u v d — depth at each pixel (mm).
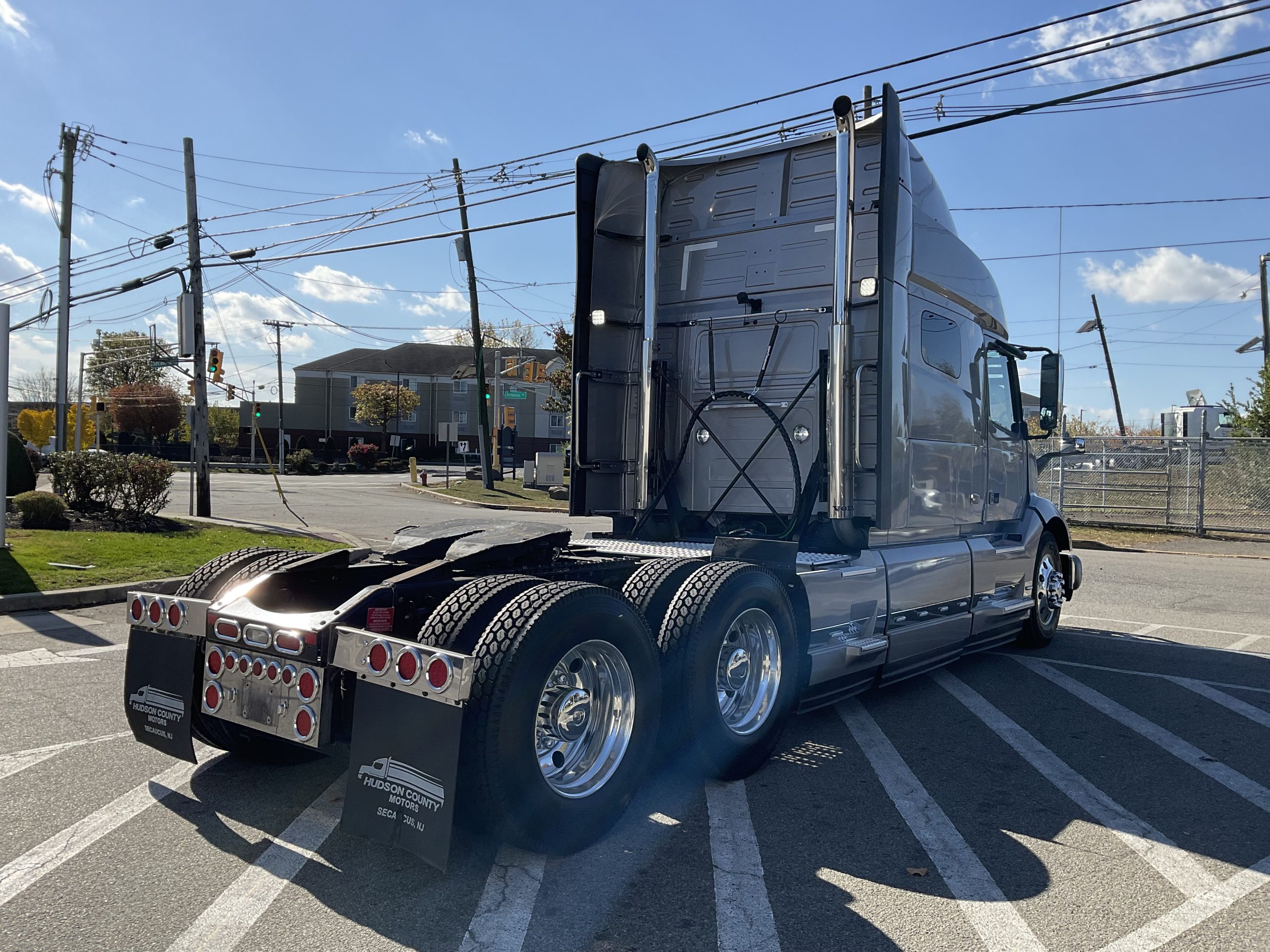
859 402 5355
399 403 81688
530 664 3279
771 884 3350
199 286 18578
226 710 3723
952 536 6648
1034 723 5613
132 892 3172
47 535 12242
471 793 3201
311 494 29641
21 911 3025
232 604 3873
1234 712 5934
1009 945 2932
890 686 6609
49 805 3967
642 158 6246
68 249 27312
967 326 6668
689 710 4105
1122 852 3695
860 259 5660
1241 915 3162
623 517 6504
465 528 5012
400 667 3148
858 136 5699
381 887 3250
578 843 3531
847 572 5184
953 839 3805
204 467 18203
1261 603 10836
